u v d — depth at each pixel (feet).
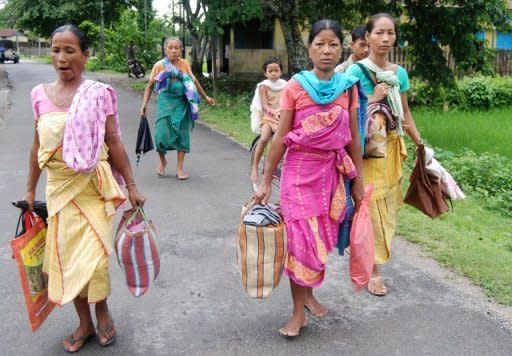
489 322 12.09
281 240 10.70
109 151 10.76
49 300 10.69
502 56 71.82
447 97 55.77
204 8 48.32
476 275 14.28
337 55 10.53
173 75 23.27
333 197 11.09
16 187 22.91
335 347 11.16
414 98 55.77
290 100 10.62
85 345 11.21
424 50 45.75
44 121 9.98
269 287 10.84
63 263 10.18
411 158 30.53
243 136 35.06
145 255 10.48
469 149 34.78
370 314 12.51
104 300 11.02
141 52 104.63
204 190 22.62
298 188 10.86
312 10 50.72
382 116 12.78
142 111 23.62
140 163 27.35
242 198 21.56
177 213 19.60
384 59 13.10
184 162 27.81
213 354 10.93
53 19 105.09
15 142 32.42
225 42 90.33
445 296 13.33
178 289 13.73
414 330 11.79
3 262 15.35
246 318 12.34
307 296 12.54
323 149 10.61
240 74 83.87
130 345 11.25
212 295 13.43
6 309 12.71
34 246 10.56
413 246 16.48
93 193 10.43
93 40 114.62
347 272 14.88
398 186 13.74
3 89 62.75
